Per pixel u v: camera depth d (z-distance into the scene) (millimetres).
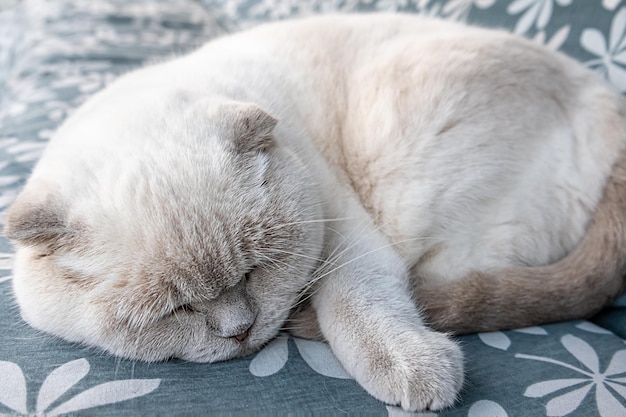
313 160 332
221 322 265
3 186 374
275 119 288
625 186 331
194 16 915
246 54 376
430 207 334
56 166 274
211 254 253
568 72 361
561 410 248
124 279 250
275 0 815
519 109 333
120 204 253
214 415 230
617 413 247
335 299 292
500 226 339
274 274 282
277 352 280
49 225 250
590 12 410
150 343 260
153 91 311
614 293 321
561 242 350
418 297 311
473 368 271
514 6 459
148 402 234
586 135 344
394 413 248
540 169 337
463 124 329
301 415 237
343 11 662
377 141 336
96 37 732
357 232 322
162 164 261
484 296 306
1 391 232
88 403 230
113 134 279
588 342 295
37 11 868
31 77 591
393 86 340
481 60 336
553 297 311
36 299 265
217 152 271
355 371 266
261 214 272
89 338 261
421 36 373
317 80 366
